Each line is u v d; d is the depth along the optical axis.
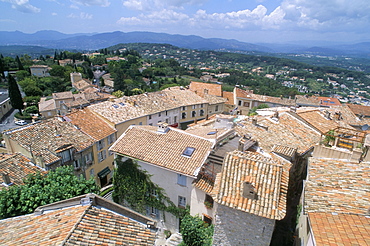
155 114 50.06
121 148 23.77
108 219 12.23
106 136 36.03
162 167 21.28
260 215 12.52
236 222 13.70
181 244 19.31
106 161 37.03
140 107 48.72
